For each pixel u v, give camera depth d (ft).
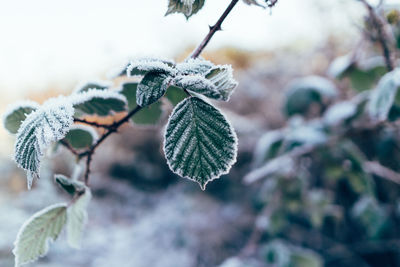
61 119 1.34
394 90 1.99
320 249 4.65
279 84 6.82
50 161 6.77
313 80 3.52
